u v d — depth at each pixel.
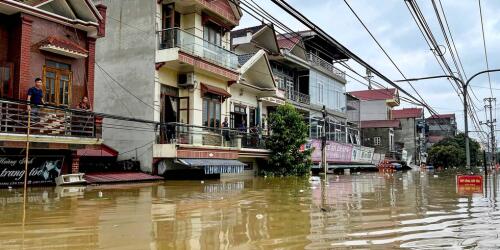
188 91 23.16
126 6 22.64
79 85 17.80
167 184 19.02
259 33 31.33
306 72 37.41
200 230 8.63
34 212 10.36
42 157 16.08
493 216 10.82
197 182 20.84
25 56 15.71
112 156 21.23
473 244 7.56
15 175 15.36
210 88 23.89
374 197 15.38
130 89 22.05
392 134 60.50
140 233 8.24
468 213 11.34
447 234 8.43
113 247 7.11
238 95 28.31
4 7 15.22
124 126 22.06
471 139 72.75
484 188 20.36
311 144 33.09
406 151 62.69
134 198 13.62
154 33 21.70
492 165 56.53
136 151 21.50
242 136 26.48
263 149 27.56
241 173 26.61
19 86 15.48
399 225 9.41
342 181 24.89
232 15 26.53
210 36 25.34
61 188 15.70
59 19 16.91
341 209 11.98
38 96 15.29
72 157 17.20
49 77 16.67
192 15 23.72
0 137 14.02
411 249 7.18
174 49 20.98
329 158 36.91
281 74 35.50
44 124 15.43
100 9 18.88
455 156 61.94
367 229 8.91
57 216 9.88
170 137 21.94
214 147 23.25
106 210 10.97
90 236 7.89
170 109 22.67
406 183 23.88
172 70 22.73
